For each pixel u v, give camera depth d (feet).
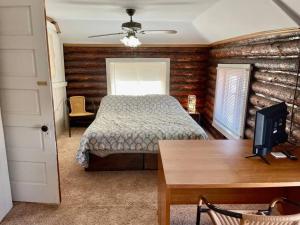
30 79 7.35
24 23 6.94
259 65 10.80
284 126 6.95
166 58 18.03
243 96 12.03
